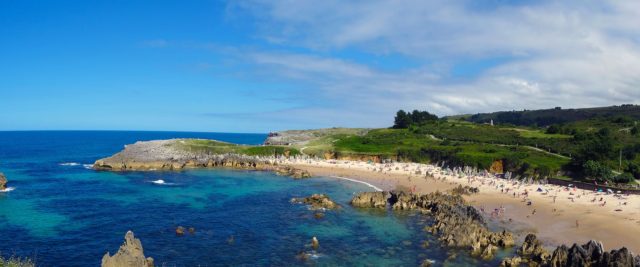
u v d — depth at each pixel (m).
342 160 181.25
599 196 98.06
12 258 48.41
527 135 193.88
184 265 56.50
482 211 88.12
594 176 120.69
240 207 92.31
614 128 190.25
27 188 113.12
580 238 68.06
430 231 73.12
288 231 73.19
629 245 63.78
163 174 147.12
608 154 130.75
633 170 122.31
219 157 175.50
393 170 152.88
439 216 78.62
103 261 47.28
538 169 131.75
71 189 112.56
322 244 66.19
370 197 96.44
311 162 175.12
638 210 83.31
